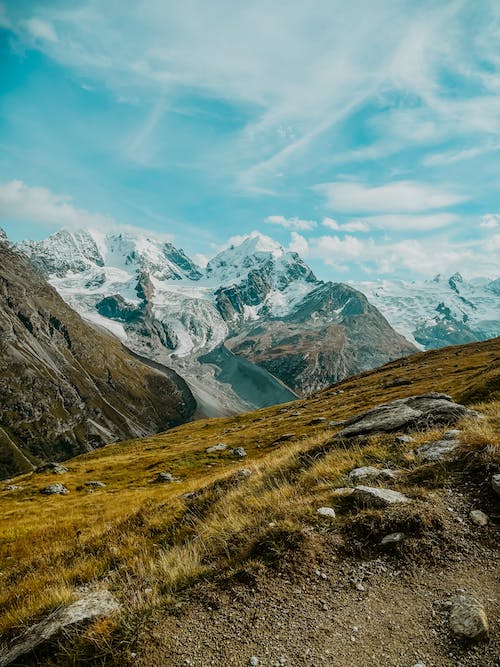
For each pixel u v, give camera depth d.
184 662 6.80
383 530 9.56
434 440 14.61
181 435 152.00
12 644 8.45
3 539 30.89
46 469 87.56
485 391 42.25
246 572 8.79
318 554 9.19
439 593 7.82
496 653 6.33
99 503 49.44
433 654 6.50
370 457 14.65
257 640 7.11
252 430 111.38
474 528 9.44
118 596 9.42
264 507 12.61
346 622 7.34
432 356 174.12
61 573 13.39
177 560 10.50
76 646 7.52
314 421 89.31
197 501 17.03
